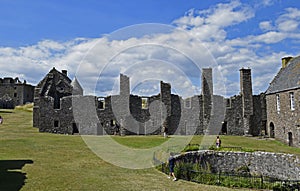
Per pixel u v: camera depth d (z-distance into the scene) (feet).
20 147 74.18
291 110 102.78
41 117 121.80
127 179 47.39
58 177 46.06
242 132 139.33
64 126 123.24
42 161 58.23
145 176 50.11
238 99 141.28
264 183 52.60
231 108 139.74
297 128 98.43
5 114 167.53
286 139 105.09
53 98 123.95
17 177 44.98
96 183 43.83
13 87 262.26
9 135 101.04
